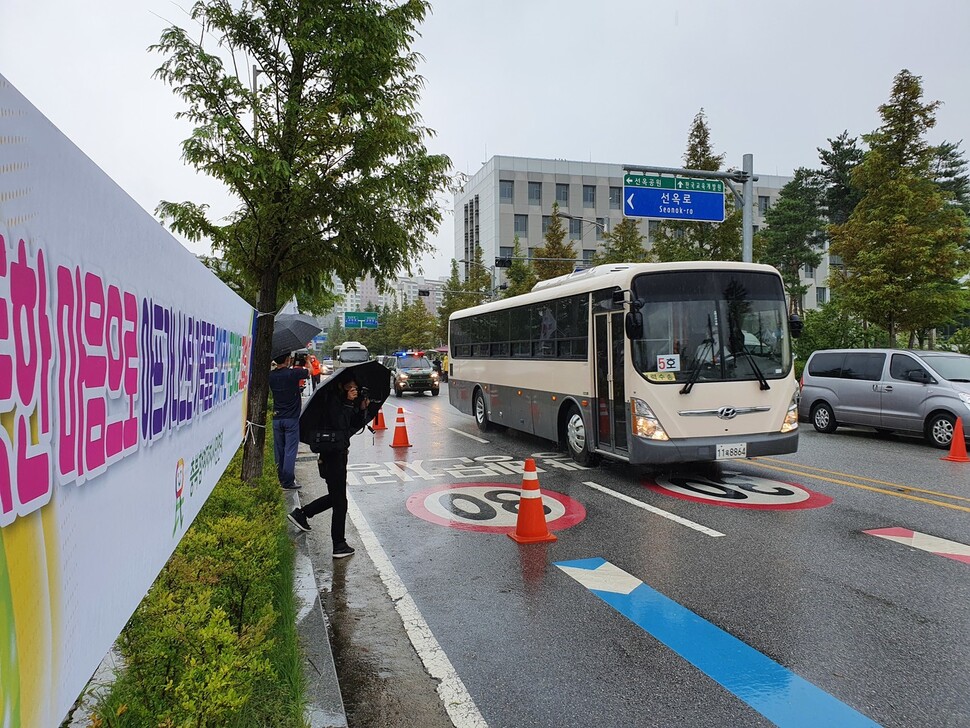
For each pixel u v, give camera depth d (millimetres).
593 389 9547
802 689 3562
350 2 6363
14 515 1297
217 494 5012
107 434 1882
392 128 6238
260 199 6117
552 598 4945
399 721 3332
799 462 10273
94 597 1774
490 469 10180
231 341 5016
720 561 5668
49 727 1467
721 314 8523
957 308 17375
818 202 44844
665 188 15867
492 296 47906
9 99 1172
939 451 11250
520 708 3445
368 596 5090
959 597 4793
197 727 2285
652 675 3758
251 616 3430
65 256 1525
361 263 7145
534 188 62562
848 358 13367
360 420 6281
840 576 5250
